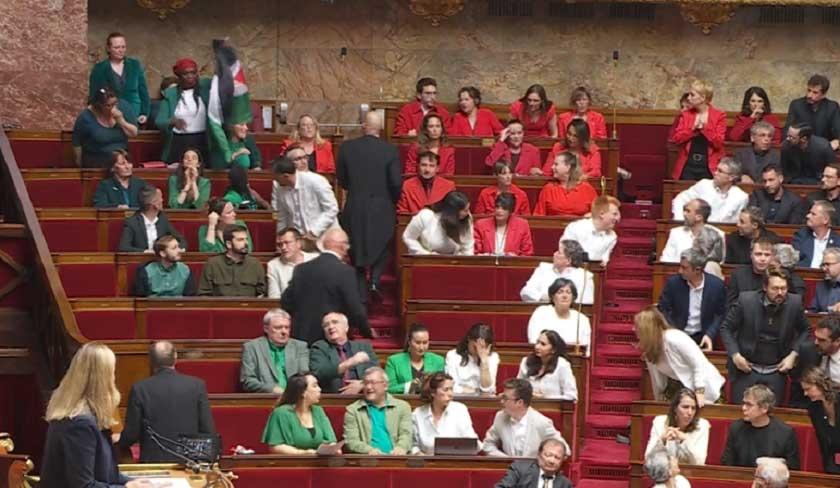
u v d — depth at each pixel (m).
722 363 35.22
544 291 37.59
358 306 35.34
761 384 33.09
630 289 40.94
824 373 33.34
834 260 36.81
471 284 38.50
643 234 43.59
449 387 32.56
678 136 44.34
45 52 45.62
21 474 25.03
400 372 34.38
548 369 34.28
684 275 36.31
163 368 31.31
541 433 32.50
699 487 31.06
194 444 26.98
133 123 44.22
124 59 45.34
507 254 39.16
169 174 41.91
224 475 25.80
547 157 44.56
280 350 34.38
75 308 36.59
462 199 38.94
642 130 49.22
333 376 34.06
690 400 32.00
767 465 29.91
